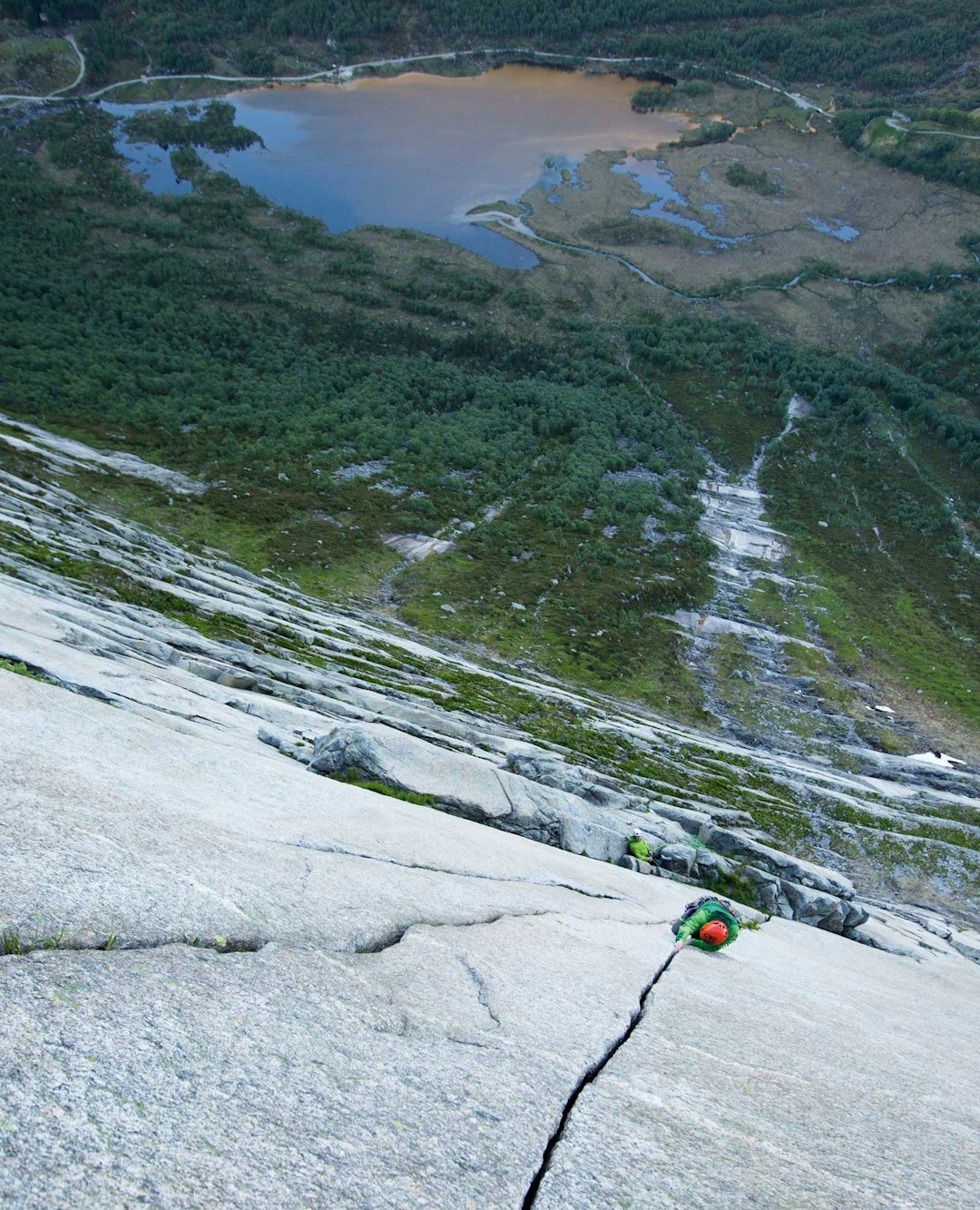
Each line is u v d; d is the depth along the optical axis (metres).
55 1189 2.76
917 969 21.98
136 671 21.31
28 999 3.83
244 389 176.25
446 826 13.74
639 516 146.88
